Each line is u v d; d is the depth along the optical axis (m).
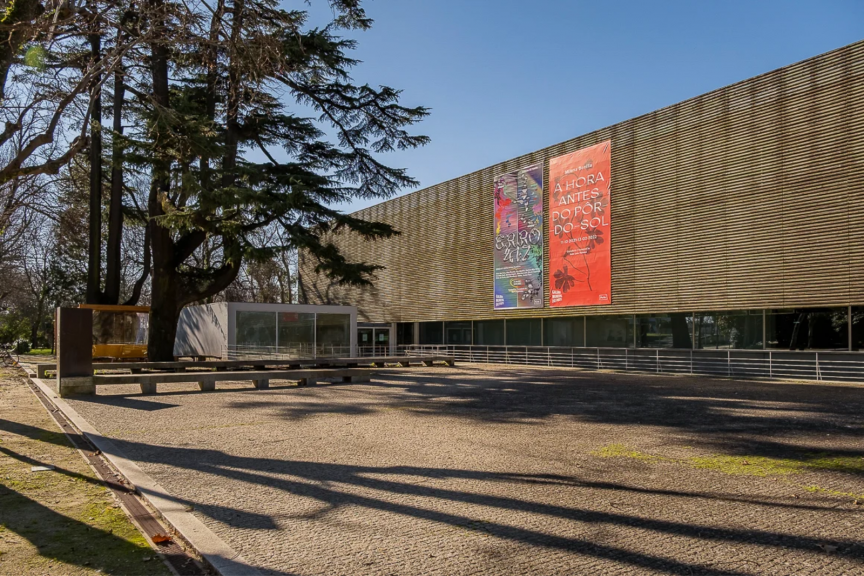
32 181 22.73
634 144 26.77
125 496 6.41
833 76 20.52
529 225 31.44
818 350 20.88
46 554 4.69
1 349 43.22
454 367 29.78
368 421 11.76
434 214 38.19
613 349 27.80
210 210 20.89
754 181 22.56
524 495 6.42
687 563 4.57
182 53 13.45
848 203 19.98
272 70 13.71
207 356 33.28
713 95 24.02
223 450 8.86
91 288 30.95
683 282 24.70
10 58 7.71
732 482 6.95
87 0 10.05
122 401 15.09
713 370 23.94
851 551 4.80
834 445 9.15
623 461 8.06
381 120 25.08
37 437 9.92
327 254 24.52
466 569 4.46
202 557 4.64
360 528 5.38
